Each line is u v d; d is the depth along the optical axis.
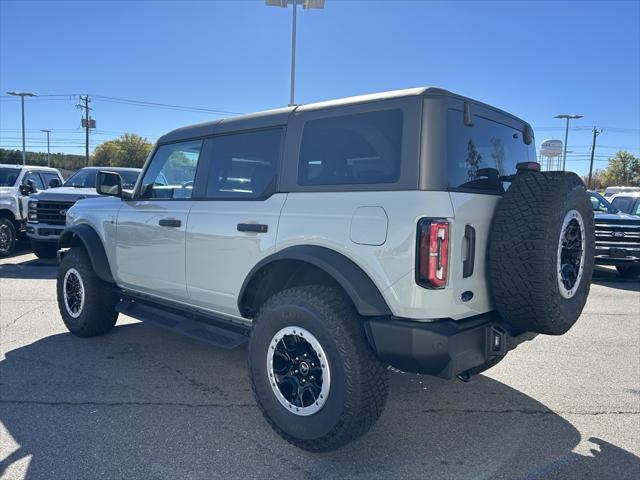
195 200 4.12
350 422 2.90
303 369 3.13
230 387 4.19
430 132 2.86
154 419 3.59
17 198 11.66
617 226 9.87
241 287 3.60
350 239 2.98
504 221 2.95
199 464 3.02
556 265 2.88
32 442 3.23
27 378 4.31
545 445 3.33
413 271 2.74
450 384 4.40
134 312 4.76
